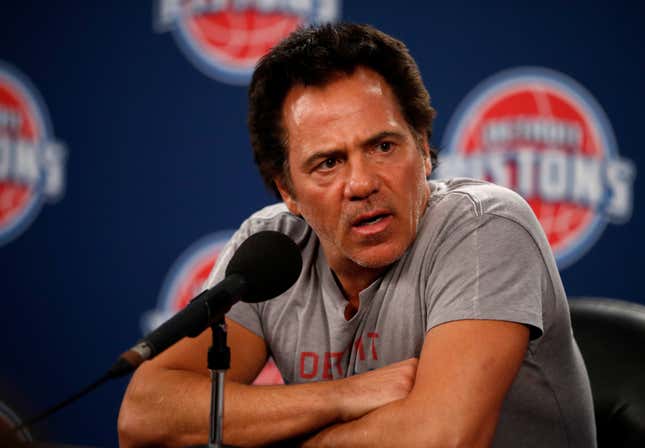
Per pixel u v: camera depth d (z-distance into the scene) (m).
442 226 5.39
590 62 10.91
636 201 10.80
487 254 5.13
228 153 12.38
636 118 10.79
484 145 11.27
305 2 11.99
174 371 5.73
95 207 12.99
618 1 10.78
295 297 5.95
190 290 12.57
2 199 13.44
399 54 5.34
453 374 4.75
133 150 12.80
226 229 12.41
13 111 13.35
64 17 13.05
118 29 12.82
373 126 5.05
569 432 5.70
